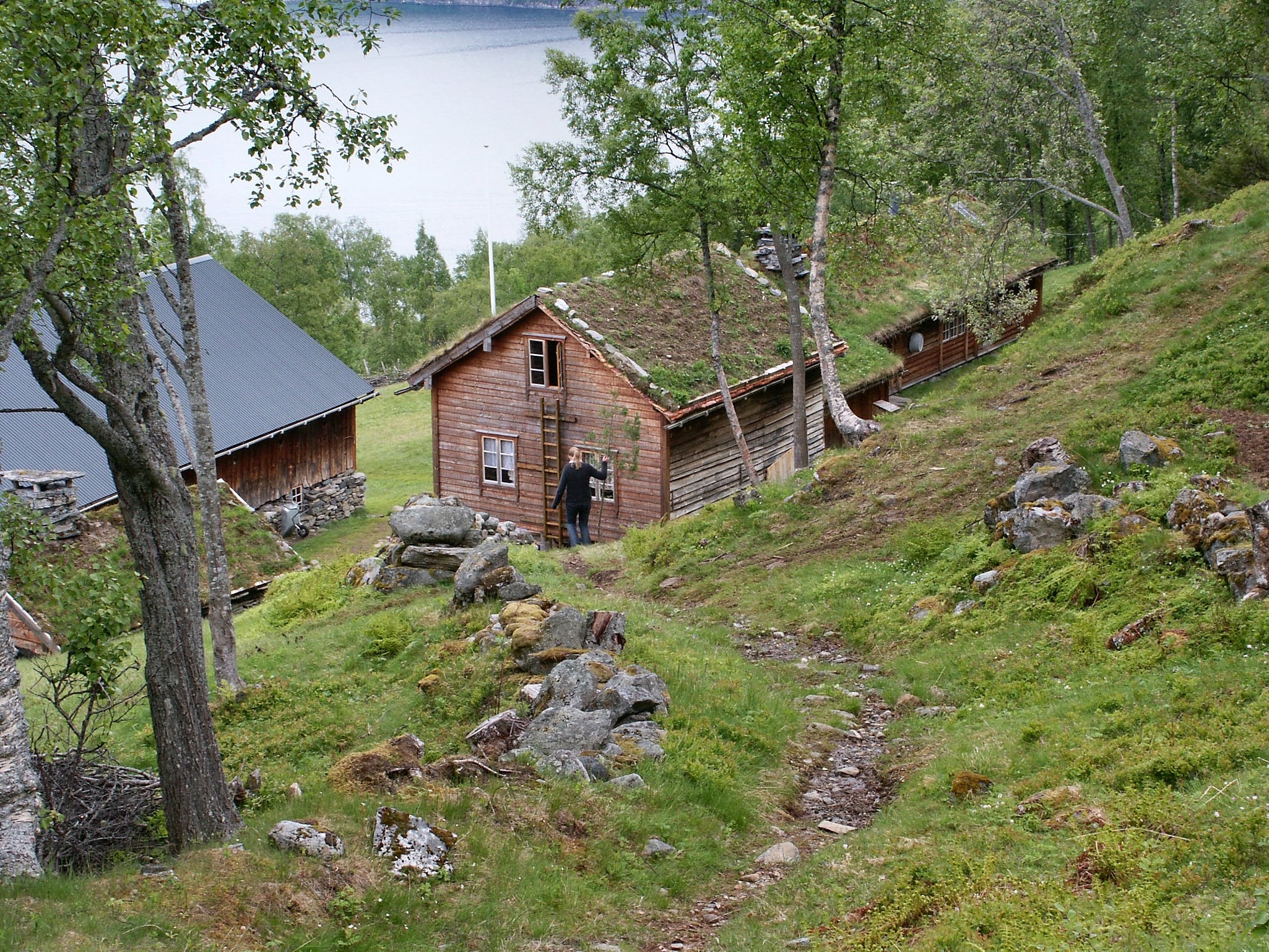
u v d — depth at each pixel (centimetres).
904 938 657
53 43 760
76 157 833
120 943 632
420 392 6069
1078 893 640
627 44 2133
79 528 2389
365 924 710
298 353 3706
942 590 1427
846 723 1164
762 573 1750
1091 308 2300
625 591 1870
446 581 1892
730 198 2175
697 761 1005
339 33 981
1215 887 599
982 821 805
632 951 722
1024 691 1085
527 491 2922
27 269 797
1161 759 778
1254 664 915
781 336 3028
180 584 878
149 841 920
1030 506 1427
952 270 3484
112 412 845
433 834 812
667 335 2816
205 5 916
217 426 3195
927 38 2142
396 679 1387
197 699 887
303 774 1109
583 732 1027
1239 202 2420
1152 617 1089
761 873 850
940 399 2220
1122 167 4934
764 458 3012
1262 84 3566
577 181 2266
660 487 2669
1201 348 1878
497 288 7288
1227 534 1137
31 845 784
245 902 699
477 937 714
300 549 3325
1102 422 1661
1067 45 3550
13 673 788
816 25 1989
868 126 2344
